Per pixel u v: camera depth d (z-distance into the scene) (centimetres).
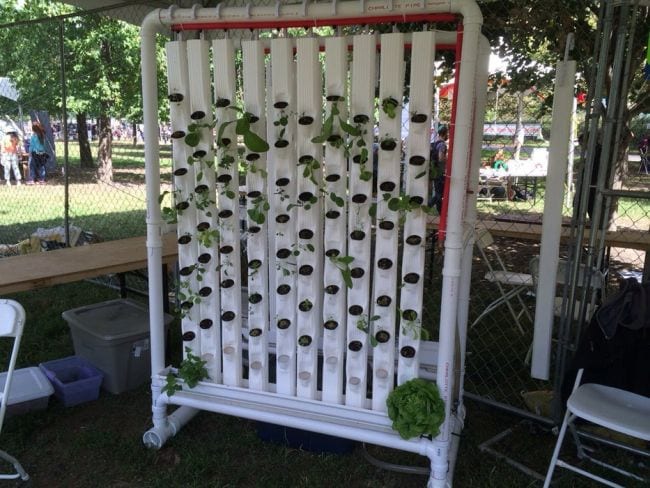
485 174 847
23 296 506
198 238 256
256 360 261
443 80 472
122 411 315
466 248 256
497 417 308
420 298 227
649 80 501
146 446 278
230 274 257
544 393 312
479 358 383
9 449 274
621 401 238
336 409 243
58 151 1747
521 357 382
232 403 258
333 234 233
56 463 267
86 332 335
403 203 216
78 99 1126
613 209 527
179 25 244
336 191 229
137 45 1106
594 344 239
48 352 387
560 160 260
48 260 359
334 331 242
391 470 262
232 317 261
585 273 268
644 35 455
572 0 424
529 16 428
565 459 270
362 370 240
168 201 576
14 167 1241
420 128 213
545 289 277
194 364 265
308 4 221
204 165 249
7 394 243
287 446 280
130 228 825
